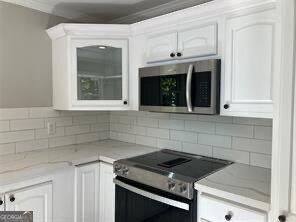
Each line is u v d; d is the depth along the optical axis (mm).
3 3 2023
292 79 1031
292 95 1035
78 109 2170
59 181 1867
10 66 2076
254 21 1444
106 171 2047
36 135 2248
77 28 2107
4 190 1585
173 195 1560
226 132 1942
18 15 2107
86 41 2133
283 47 1048
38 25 2232
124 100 2170
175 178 1533
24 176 1653
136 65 2123
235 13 1522
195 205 1472
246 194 1292
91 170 2051
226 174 1612
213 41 1615
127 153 2158
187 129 2168
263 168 1747
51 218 1831
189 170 1692
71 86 2150
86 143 2592
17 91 2123
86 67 2215
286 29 1037
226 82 1572
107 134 2818
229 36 1548
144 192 1670
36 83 2240
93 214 2076
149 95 1950
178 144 2234
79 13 2447
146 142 2480
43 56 2277
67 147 2393
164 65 1824
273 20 1376
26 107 2182
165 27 1877
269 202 1200
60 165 1838
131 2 2178
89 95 2227
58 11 2332
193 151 2137
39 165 1795
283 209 1076
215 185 1416
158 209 1630
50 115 2338
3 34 2029
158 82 1878
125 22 2613
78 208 1979
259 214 1227
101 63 2229
